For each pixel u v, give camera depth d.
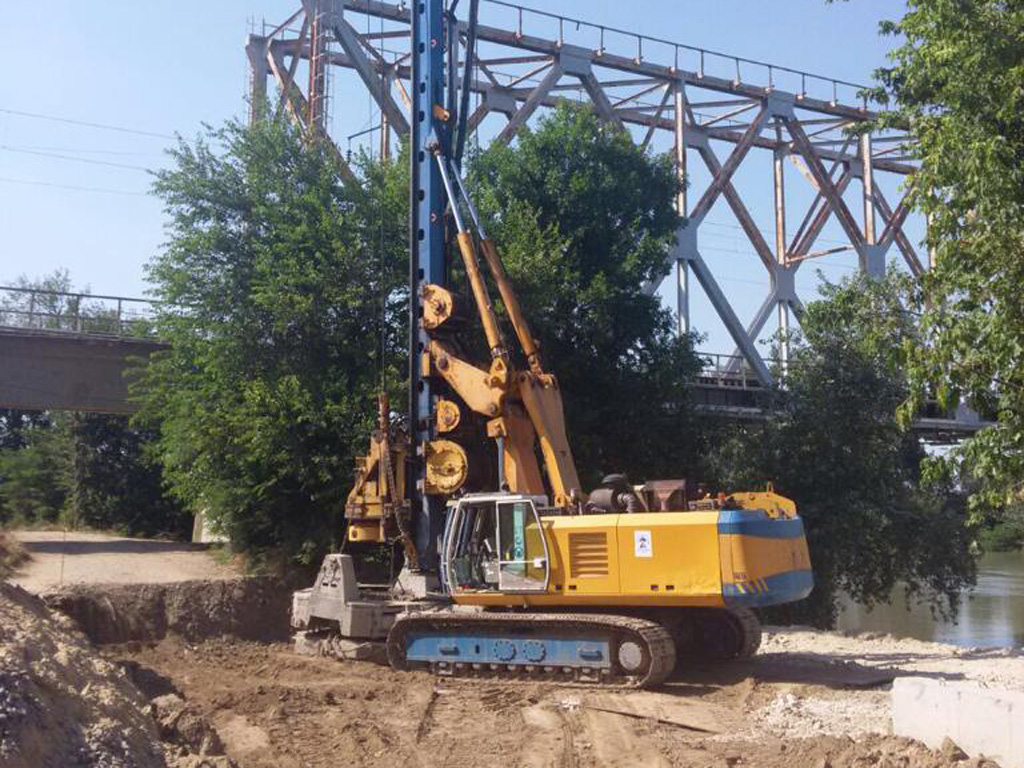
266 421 23.44
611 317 27.88
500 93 44.56
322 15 37.84
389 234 25.50
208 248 25.66
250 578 22.67
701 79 46.44
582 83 44.28
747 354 43.97
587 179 28.42
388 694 14.30
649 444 28.41
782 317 49.00
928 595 40.16
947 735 9.88
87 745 8.52
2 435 56.97
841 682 14.52
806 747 10.52
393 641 16.36
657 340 29.33
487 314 17.06
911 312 14.69
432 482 17.78
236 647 19.61
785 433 32.81
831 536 31.77
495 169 29.66
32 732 8.02
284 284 24.56
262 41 40.03
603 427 28.03
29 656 9.53
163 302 25.55
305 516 24.95
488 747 11.37
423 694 14.23
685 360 28.97
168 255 25.91
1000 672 15.48
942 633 40.22
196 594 21.31
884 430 32.47
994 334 11.19
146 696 12.47
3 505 47.84
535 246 26.05
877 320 16.81
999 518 16.67
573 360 27.25
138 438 45.69
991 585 58.84
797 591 14.60
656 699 13.68
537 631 15.11
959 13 11.96
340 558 17.80
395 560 20.69
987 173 11.39
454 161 18.89
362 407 23.80
